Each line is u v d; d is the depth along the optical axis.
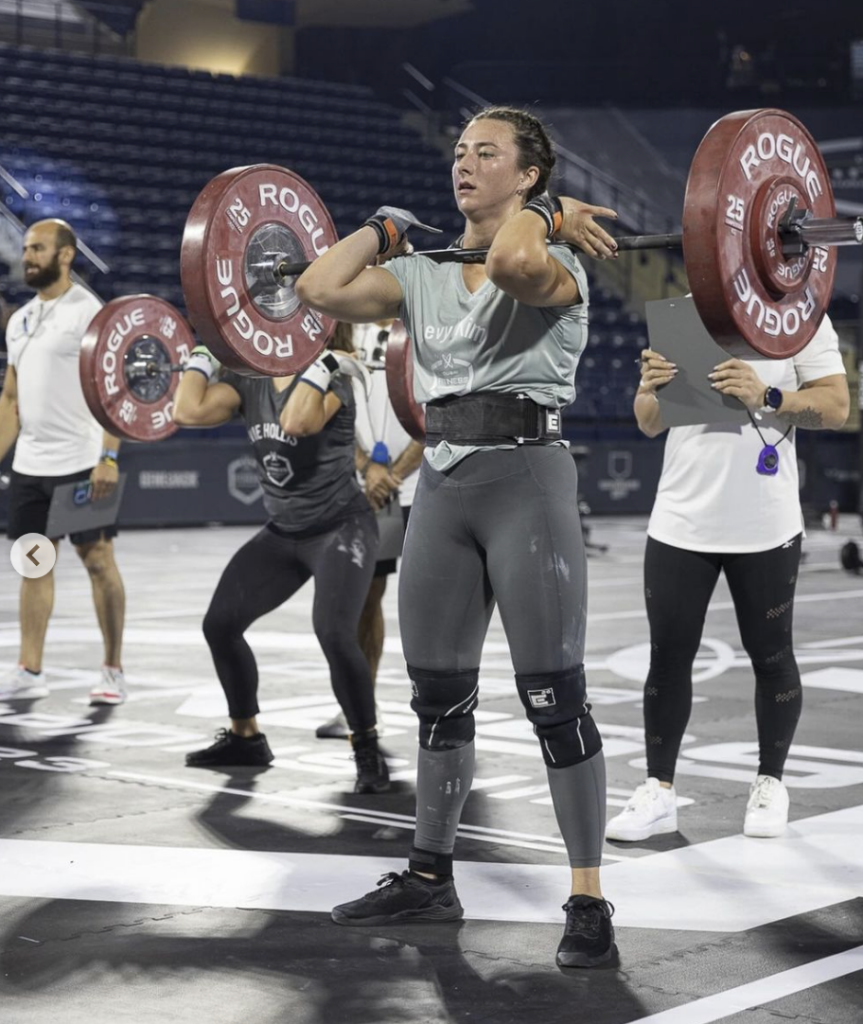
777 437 4.19
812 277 3.30
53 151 22.25
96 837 4.11
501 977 2.99
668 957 3.11
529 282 2.93
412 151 25.50
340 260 3.15
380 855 3.94
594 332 22.89
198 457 17.89
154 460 17.53
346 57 27.08
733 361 3.99
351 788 4.77
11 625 8.92
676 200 24.20
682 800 4.61
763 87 23.83
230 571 5.02
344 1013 2.78
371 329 5.57
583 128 24.50
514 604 3.16
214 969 3.03
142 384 5.76
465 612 3.30
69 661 7.52
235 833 4.17
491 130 3.17
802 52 23.84
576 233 3.08
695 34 24.50
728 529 4.16
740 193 3.06
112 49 26.08
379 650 5.81
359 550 4.85
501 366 3.16
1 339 17.39
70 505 6.19
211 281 3.56
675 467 4.25
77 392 6.31
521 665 3.17
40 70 23.92
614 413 21.95
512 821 4.32
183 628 8.80
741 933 3.28
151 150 23.25
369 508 5.01
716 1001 2.83
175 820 4.32
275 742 5.53
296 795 4.67
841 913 3.42
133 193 22.16
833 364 4.18
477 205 3.18
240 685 5.05
